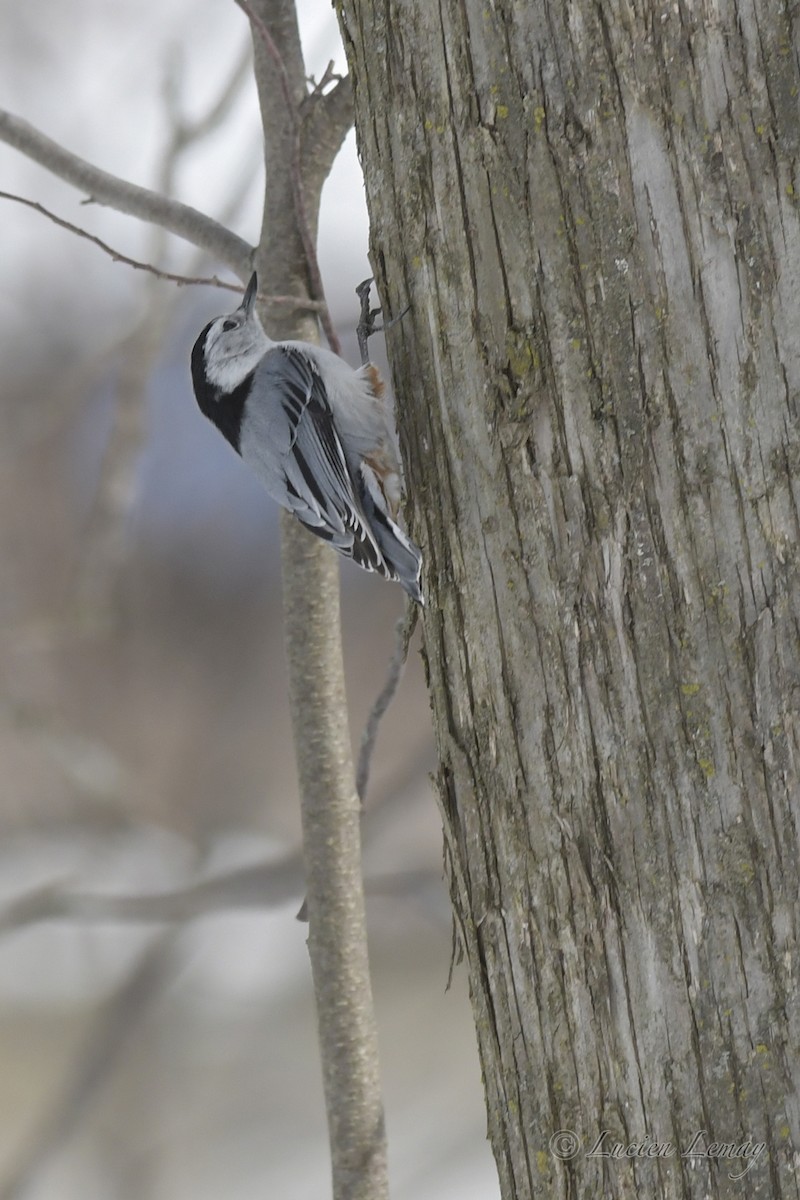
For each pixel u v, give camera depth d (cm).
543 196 607
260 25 816
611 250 589
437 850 1864
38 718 1576
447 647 671
